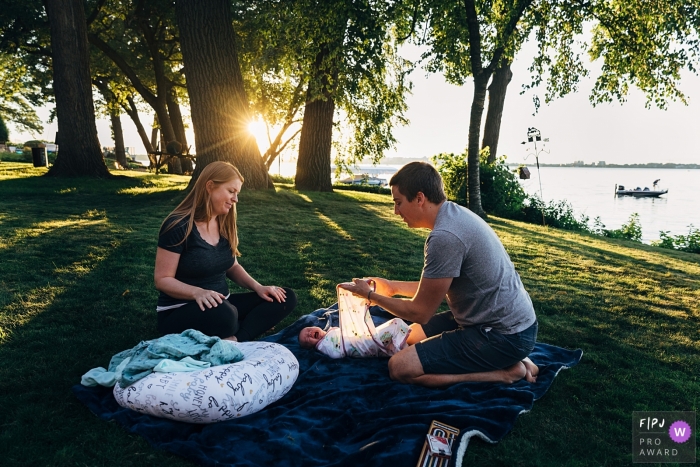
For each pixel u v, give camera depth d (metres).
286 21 11.84
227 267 3.49
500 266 2.92
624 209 37.03
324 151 15.41
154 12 20.11
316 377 3.18
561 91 13.11
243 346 3.14
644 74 12.16
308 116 15.34
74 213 8.52
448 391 2.95
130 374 2.69
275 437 2.49
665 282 6.39
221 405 2.57
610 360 3.68
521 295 3.02
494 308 2.93
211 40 10.45
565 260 7.48
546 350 3.77
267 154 28.03
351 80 13.05
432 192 2.94
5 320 3.88
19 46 19.16
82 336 3.69
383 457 2.26
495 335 2.96
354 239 7.70
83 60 13.77
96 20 21.72
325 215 9.86
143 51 23.48
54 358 3.30
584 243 9.82
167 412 2.55
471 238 2.86
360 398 2.93
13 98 46.12
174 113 27.59
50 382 2.98
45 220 7.72
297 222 8.80
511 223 12.09
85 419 2.62
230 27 10.69
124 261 5.71
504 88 18.23
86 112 13.89
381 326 3.51
